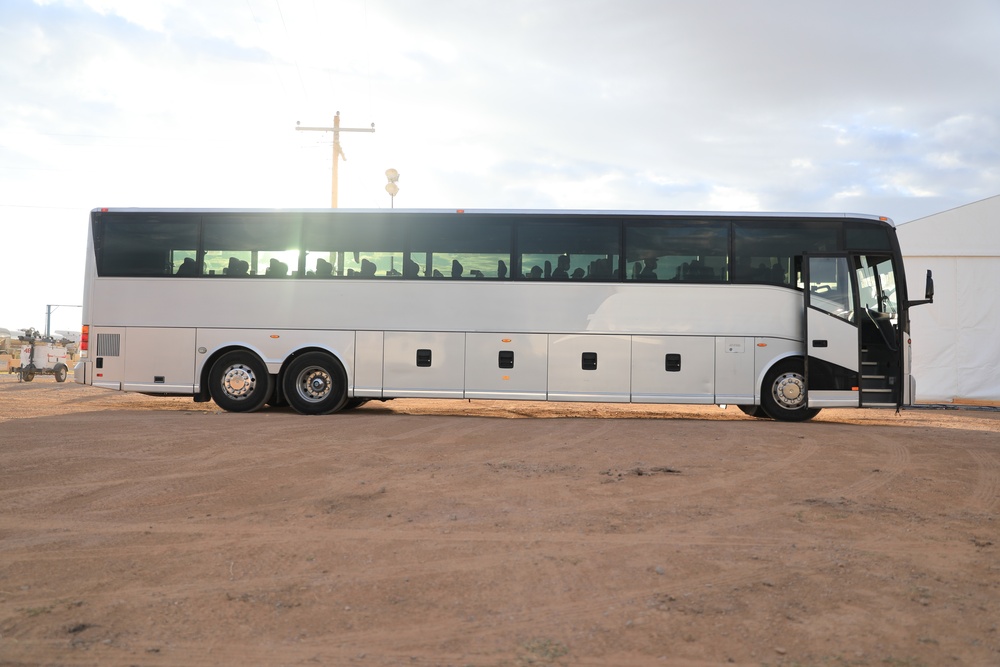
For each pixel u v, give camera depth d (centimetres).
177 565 498
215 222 1468
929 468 878
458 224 1436
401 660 357
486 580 471
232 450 941
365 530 586
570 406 1905
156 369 1458
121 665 351
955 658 363
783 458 932
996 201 1967
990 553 543
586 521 617
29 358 2595
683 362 1395
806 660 359
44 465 829
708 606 429
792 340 1395
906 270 2012
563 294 1412
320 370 1436
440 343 1421
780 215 1411
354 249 1447
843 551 541
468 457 917
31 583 464
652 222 1416
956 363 1981
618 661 357
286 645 374
